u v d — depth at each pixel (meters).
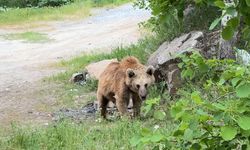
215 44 14.41
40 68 22.59
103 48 25.97
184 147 3.93
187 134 3.75
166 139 3.88
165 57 14.17
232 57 13.13
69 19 37.22
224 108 3.56
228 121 3.53
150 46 17.47
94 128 11.68
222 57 13.38
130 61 12.70
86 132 11.22
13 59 25.62
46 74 21.02
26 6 42.47
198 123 3.70
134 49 19.05
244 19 3.93
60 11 38.81
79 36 30.86
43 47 28.55
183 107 3.74
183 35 15.40
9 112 14.95
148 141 3.86
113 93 12.81
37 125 12.77
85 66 20.12
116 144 10.12
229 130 3.51
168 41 16.08
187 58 4.53
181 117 3.67
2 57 26.27
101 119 13.01
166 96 13.23
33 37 31.48
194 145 3.88
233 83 3.65
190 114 3.67
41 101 16.06
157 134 3.91
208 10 16.03
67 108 14.99
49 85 18.19
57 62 23.64
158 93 13.91
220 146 3.89
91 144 10.05
